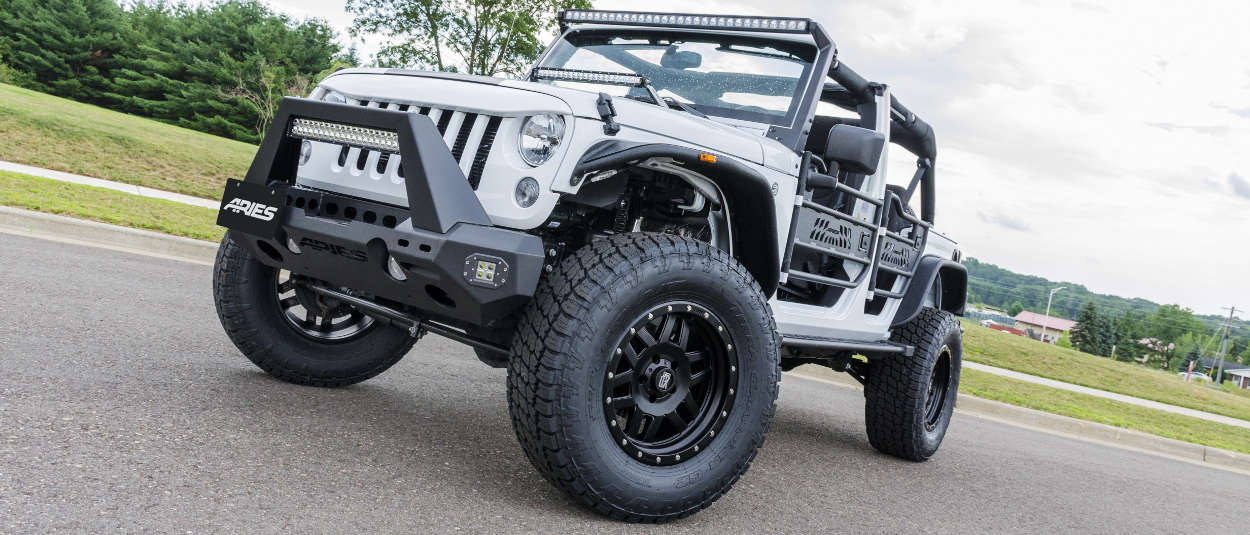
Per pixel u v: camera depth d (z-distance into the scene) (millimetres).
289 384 3729
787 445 4676
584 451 2521
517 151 2594
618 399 2625
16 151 18109
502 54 18812
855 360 4895
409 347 3920
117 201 11523
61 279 5793
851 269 4070
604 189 2779
